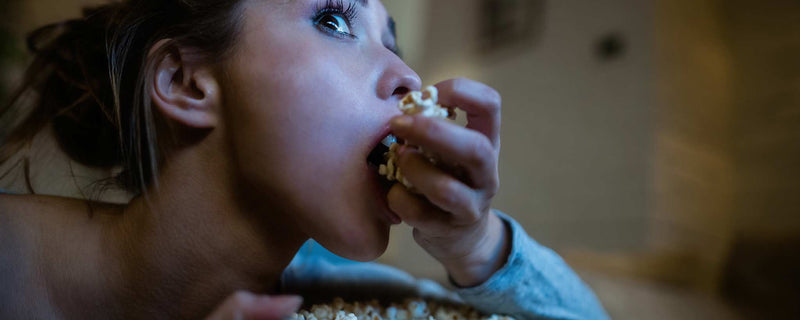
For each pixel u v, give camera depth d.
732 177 1.61
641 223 1.31
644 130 1.37
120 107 0.35
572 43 1.59
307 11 0.32
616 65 1.46
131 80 0.35
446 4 2.11
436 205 0.28
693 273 1.30
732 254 1.50
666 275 1.23
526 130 1.68
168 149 0.33
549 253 0.43
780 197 1.52
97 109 0.39
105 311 0.32
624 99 1.43
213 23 0.32
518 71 1.75
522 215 1.63
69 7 0.90
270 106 0.30
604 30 1.51
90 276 0.32
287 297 0.22
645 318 0.93
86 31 0.39
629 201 1.35
